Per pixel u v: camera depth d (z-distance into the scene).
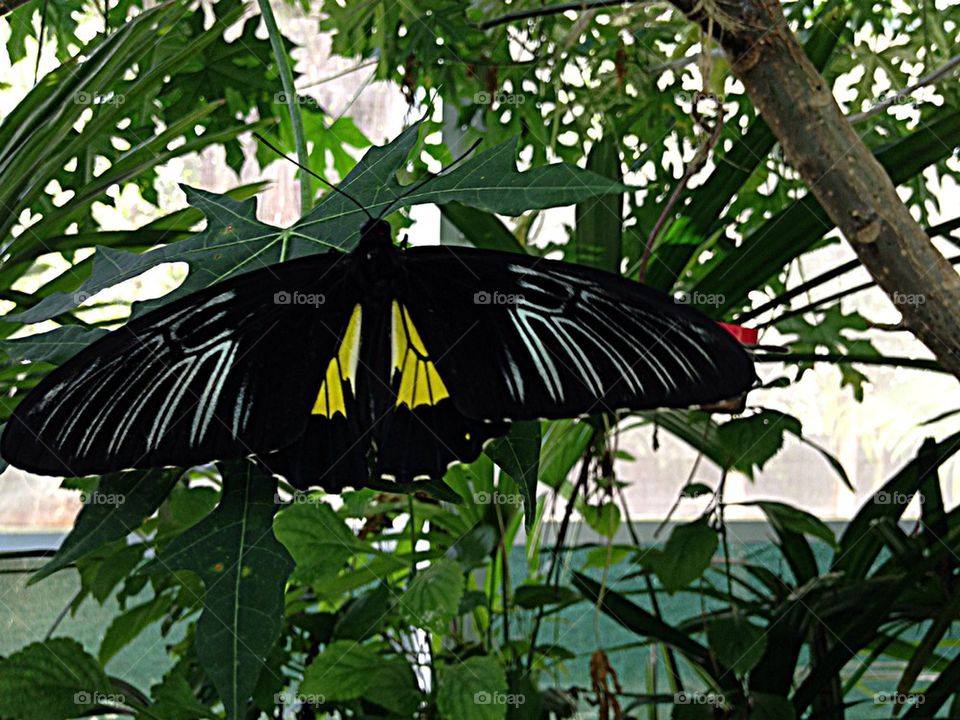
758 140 0.49
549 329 0.30
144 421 0.29
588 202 0.48
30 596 0.66
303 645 0.50
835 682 0.51
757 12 0.36
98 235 0.44
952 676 0.46
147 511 0.32
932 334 0.37
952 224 0.48
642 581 0.78
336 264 0.31
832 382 0.87
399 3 0.54
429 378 0.31
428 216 0.67
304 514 0.45
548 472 0.59
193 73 0.54
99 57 0.41
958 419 0.88
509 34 0.55
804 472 0.88
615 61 0.48
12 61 0.58
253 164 0.73
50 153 0.42
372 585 0.58
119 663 0.68
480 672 0.44
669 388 0.29
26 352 0.32
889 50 0.57
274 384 0.31
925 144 0.46
